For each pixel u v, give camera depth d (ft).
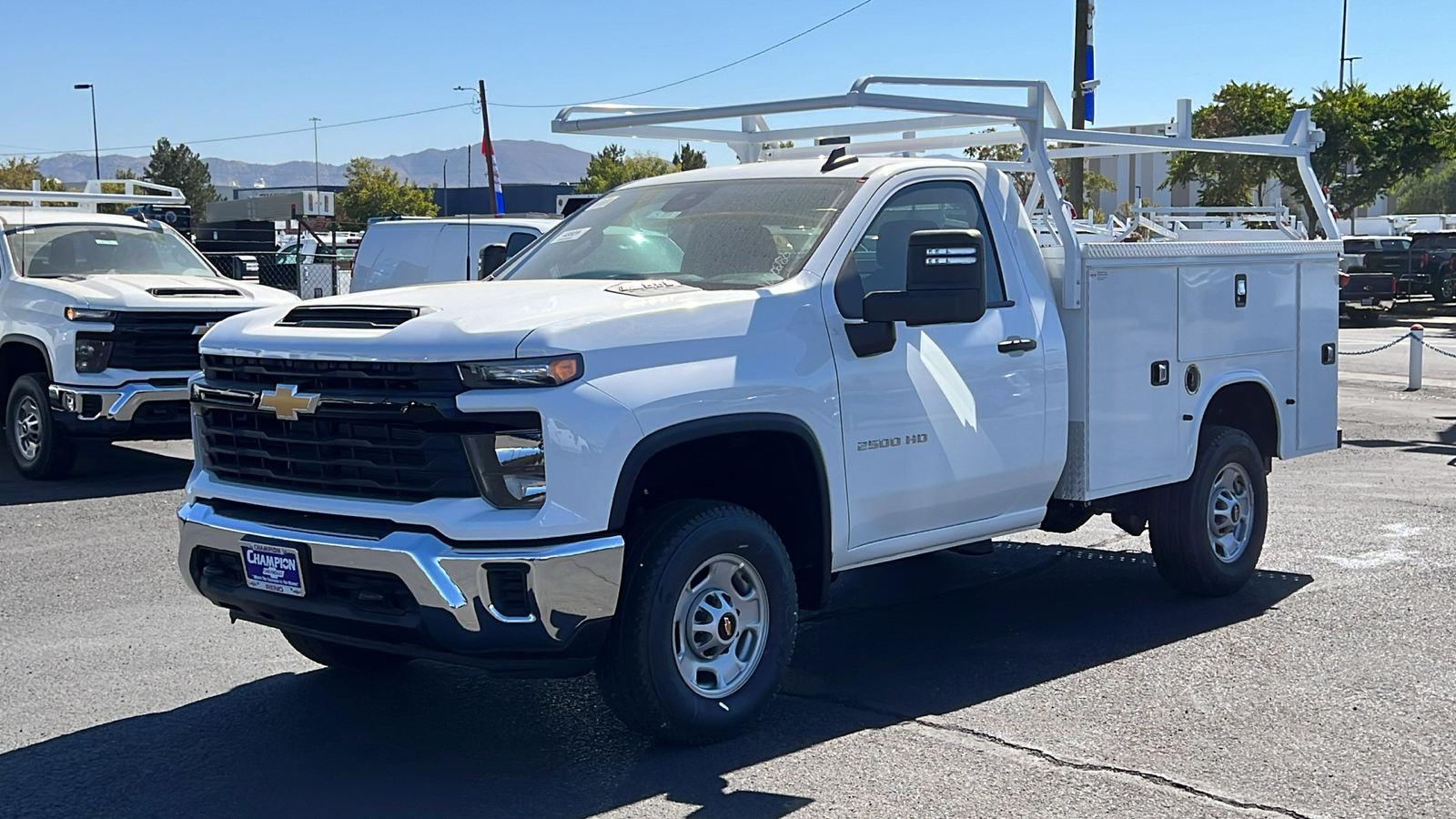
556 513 14.90
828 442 17.53
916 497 18.92
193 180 419.54
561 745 16.89
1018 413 20.27
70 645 21.42
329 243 102.83
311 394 15.78
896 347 18.52
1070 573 26.66
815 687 19.30
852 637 22.09
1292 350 25.77
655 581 15.78
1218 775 15.80
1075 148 26.94
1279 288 25.35
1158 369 22.70
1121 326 21.94
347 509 15.56
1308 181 27.45
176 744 16.97
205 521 16.72
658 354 15.96
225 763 16.33
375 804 15.05
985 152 87.51
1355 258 122.21
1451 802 15.02
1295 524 30.83
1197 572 23.85
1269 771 15.94
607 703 16.26
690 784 15.57
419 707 18.40
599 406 15.19
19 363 38.99
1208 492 23.76
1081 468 21.47
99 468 39.78
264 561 16.07
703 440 16.79
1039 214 25.67
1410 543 28.68
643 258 19.27
